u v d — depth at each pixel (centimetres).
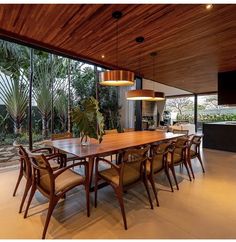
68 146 259
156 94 392
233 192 278
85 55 377
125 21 249
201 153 552
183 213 220
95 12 228
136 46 334
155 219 207
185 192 278
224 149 589
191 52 366
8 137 473
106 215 214
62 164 245
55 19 242
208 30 278
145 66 459
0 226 193
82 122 258
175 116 1091
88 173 212
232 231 188
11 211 221
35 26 259
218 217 212
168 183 312
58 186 190
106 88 732
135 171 230
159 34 289
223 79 522
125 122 798
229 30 277
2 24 252
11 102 445
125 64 441
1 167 390
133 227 192
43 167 183
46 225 177
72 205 236
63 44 321
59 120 538
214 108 926
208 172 373
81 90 633
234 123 624
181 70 500
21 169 255
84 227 192
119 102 789
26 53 445
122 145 263
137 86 571
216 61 423
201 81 648
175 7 220
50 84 494
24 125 476
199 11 228
